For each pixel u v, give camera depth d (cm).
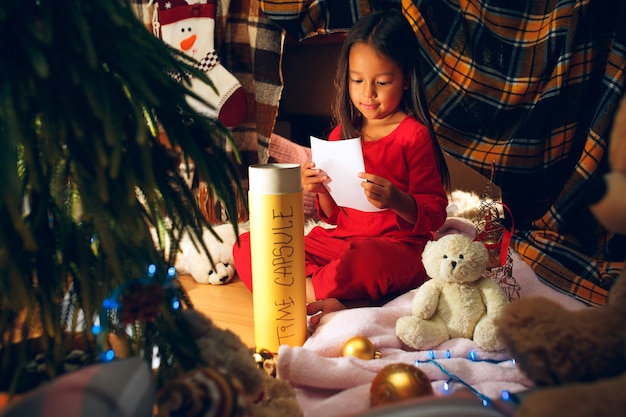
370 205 136
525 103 166
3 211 61
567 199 158
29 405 44
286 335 112
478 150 172
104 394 46
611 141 63
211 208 178
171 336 70
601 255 157
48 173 66
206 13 182
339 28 177
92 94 59
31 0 61
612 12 155
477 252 113
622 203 60
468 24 165
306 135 253
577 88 159
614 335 60
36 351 82
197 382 55
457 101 170
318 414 88
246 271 143
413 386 79
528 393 58
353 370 99
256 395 70
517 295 140
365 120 155
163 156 73
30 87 59
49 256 67
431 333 112
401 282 140
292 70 252
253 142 196
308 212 201
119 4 65
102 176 62
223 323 130
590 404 46
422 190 144
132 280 63
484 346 110
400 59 140
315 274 140
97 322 72
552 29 156
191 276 163
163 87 68
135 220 64
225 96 182
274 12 179
